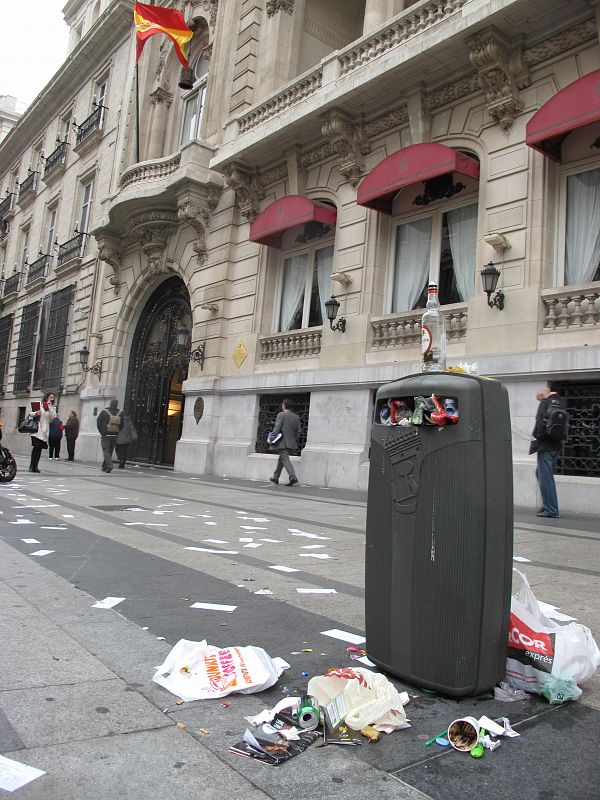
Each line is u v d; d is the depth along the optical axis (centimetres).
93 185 2569
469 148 1120
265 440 1477
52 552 491
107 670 257
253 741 197
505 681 259
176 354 1922
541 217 995
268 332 1539
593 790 184
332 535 637
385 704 219
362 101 1243
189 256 1795
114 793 171
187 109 2088
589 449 905
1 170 3931
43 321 2806
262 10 1717
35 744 193
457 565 245
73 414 2139
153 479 1353
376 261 1268
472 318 1050
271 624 330
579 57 969
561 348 936
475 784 186
